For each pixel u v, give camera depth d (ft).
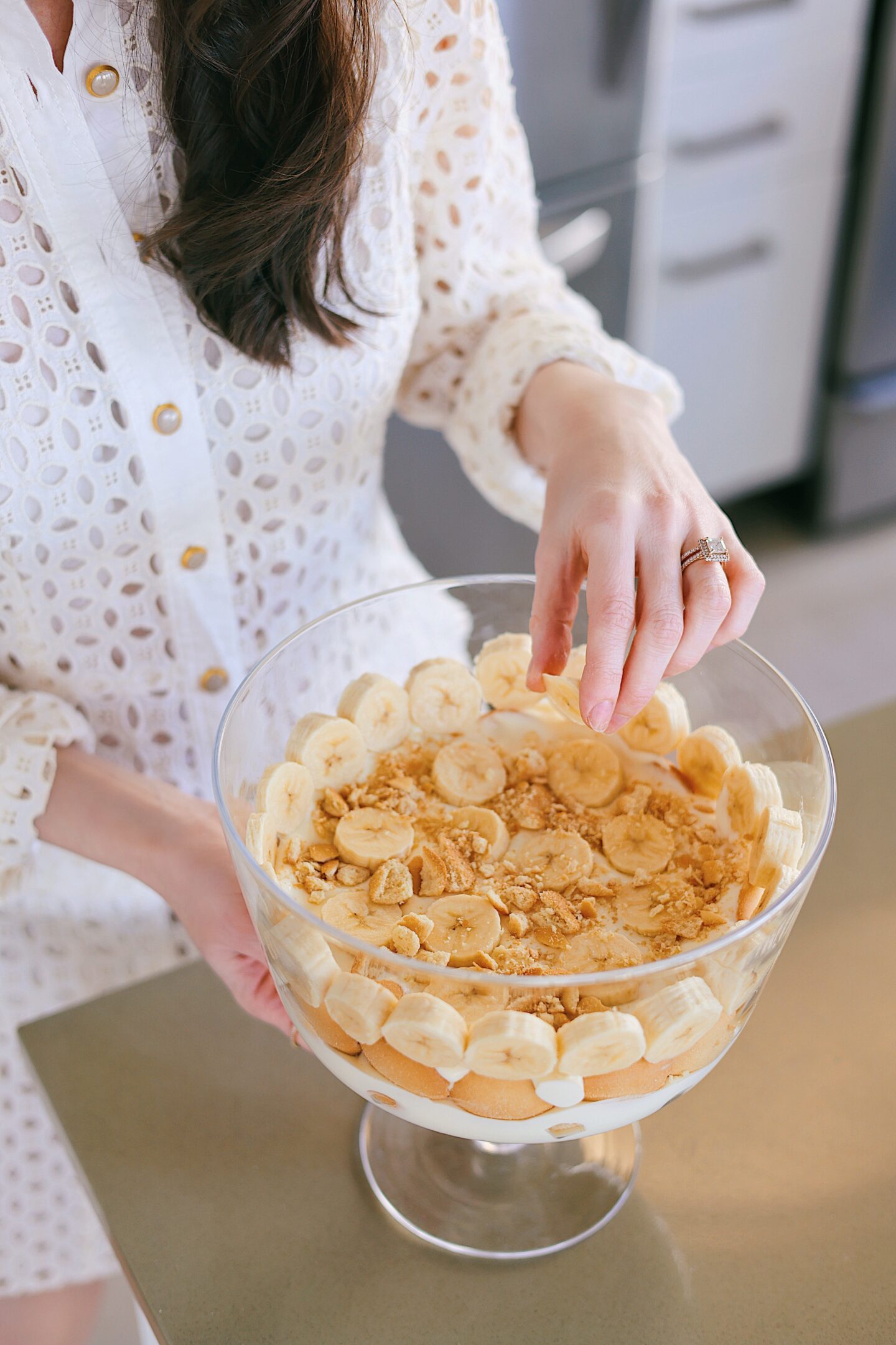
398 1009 1.93
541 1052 1.90
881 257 7.20
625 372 2.96
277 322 2.56
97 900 3.07
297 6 2.22
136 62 2.36
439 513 6.01
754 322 7.23
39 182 2.38
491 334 2.99
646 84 5.80
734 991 1.98
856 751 2.99
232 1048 2.55
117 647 2.82
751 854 2.24
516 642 2.53
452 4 2.65
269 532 2.88
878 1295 2.19
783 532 8.34
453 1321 2.19
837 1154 2.35
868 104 6.73
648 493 2.36
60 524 2.64
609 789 2.45
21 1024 2.58
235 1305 2.22
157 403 2.59
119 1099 2.47
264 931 2.08
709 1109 2.41
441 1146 2.42
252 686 2.27
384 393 2.89
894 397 7.73
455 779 2.46
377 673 2.51
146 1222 2.32
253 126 2.34
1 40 2.27
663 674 2.25
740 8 5.97
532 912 2.27
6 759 2.56
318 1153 2.41
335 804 2.40
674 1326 2.18
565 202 5.83
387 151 2.60
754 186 6.68
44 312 2.48
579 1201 2.32
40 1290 3.43
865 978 2.57
